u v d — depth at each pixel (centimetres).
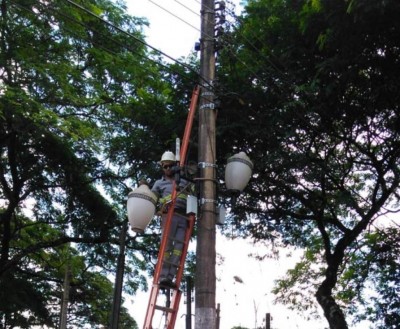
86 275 2497
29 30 1627
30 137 1681
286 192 1532
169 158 849
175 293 762
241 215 1633
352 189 1565
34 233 2300
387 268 1727
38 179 1941
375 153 1506
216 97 855
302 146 1391
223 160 1365
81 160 1903
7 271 2083
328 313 1398
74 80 1750
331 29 1133
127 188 2009
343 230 1504
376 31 1111
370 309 1741
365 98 1316
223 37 959
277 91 1296
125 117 1739
